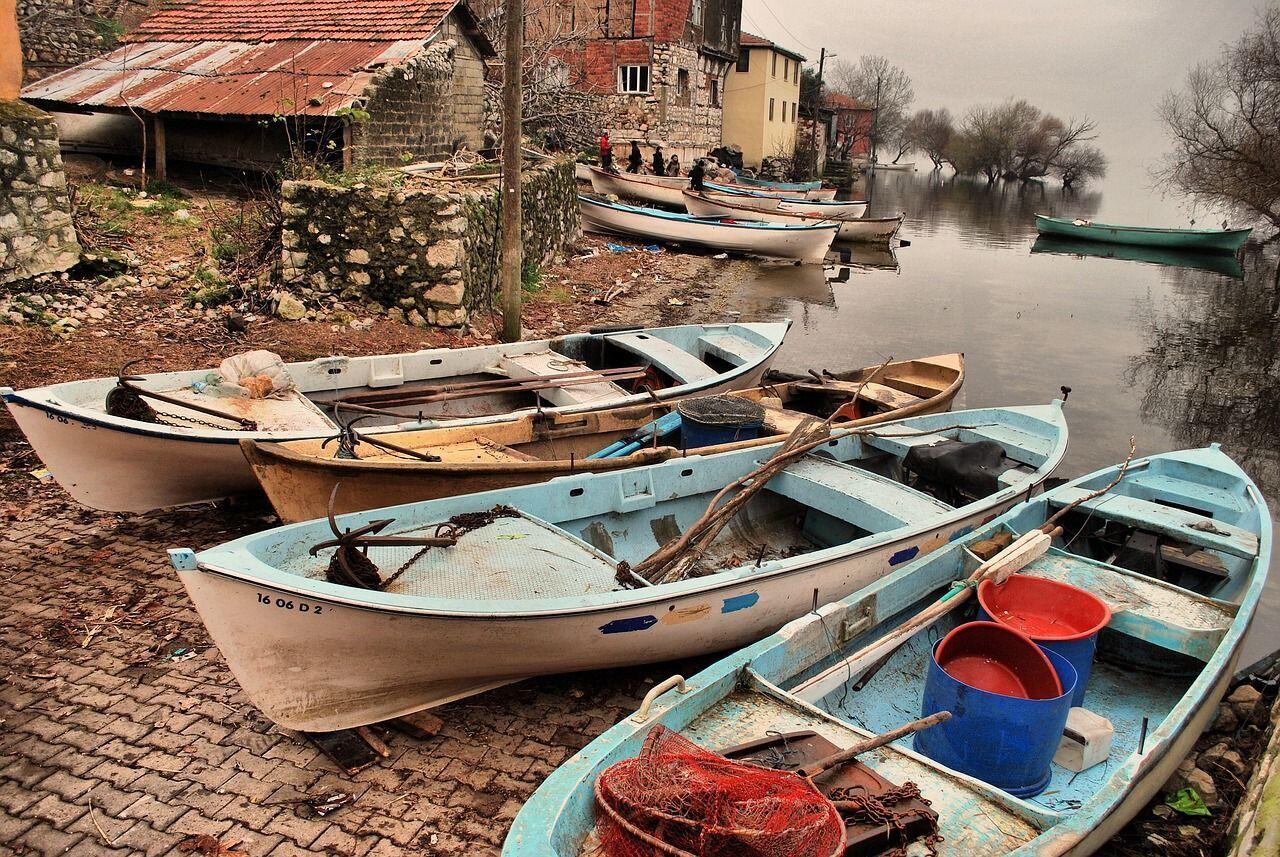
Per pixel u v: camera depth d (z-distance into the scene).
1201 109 30.16
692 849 2.86
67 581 5.72
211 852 3.72
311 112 12.75
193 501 6.60
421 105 14.63
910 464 6.82
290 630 4.12
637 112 30.25
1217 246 27.59
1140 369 13.34
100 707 4.59
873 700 4.75
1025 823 3.37
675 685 3.77
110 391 6.09
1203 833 4.30
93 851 3.70
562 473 5.99
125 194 13.32
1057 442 7.34
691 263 20.31
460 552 4.85
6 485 6.92
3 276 9.55
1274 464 9.70
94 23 17.97
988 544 5.50
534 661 4.60
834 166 52.12
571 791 3.12
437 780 4.26
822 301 17.27
